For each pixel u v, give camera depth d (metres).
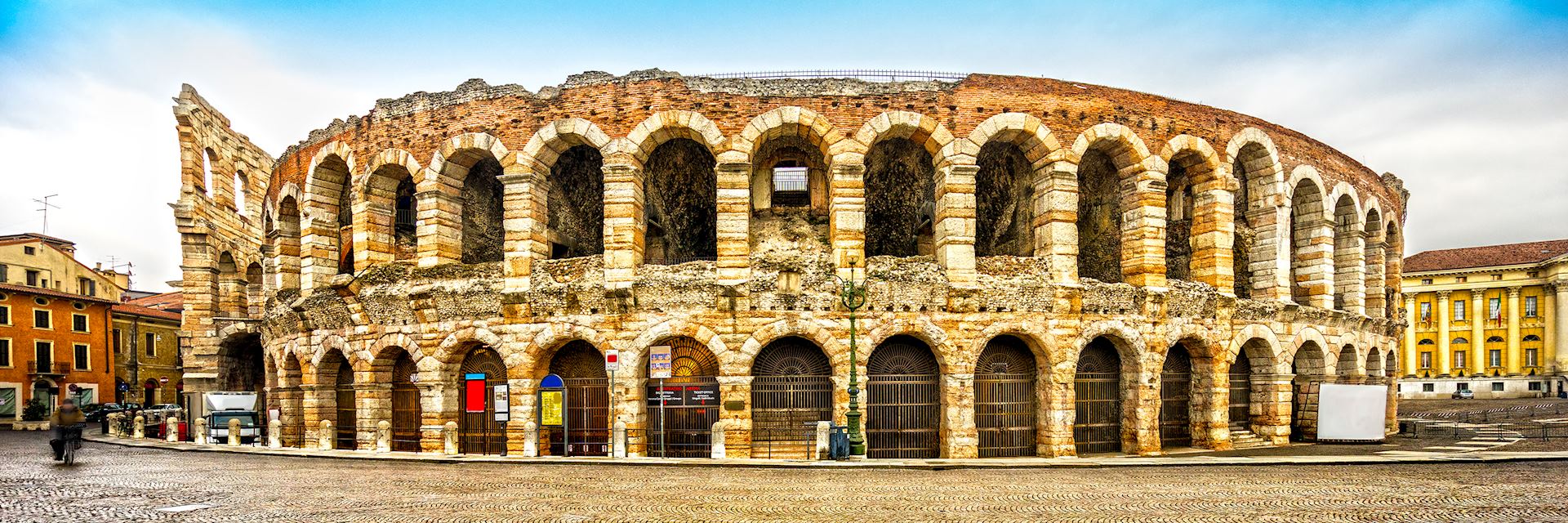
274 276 44.62
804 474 26.33
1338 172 41.81
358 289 35.97
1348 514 18.62
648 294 32.44
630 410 32.53
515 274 33.78
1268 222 38.44
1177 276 40.03
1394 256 48.97
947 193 33.28
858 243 32.78
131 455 34.03
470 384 34.62
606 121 33.62
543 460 30.02
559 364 34.56
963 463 28.61
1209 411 36.25
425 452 34.19
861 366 32.31
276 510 19.22
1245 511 19.11
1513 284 102.00
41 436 52.62
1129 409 35.28
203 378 50.03
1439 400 98.44
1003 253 38.59
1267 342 37.84
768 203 37.12
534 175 34.28
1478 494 21.59
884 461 29.14
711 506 19.86
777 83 33.41
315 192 39.56
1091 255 38.75
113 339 79.00
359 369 36.28
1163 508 19.47
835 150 33.03
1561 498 20.83
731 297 32.03
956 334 32.81
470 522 17.80
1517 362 100.81
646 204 38.03
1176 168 39.22
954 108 33.72
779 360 33.28
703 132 33.00
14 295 69.81
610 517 18.38
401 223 42.22
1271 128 38.69
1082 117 34.59
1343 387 38.66
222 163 54.19
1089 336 33.84
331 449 35.69
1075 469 28.03
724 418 31.91
